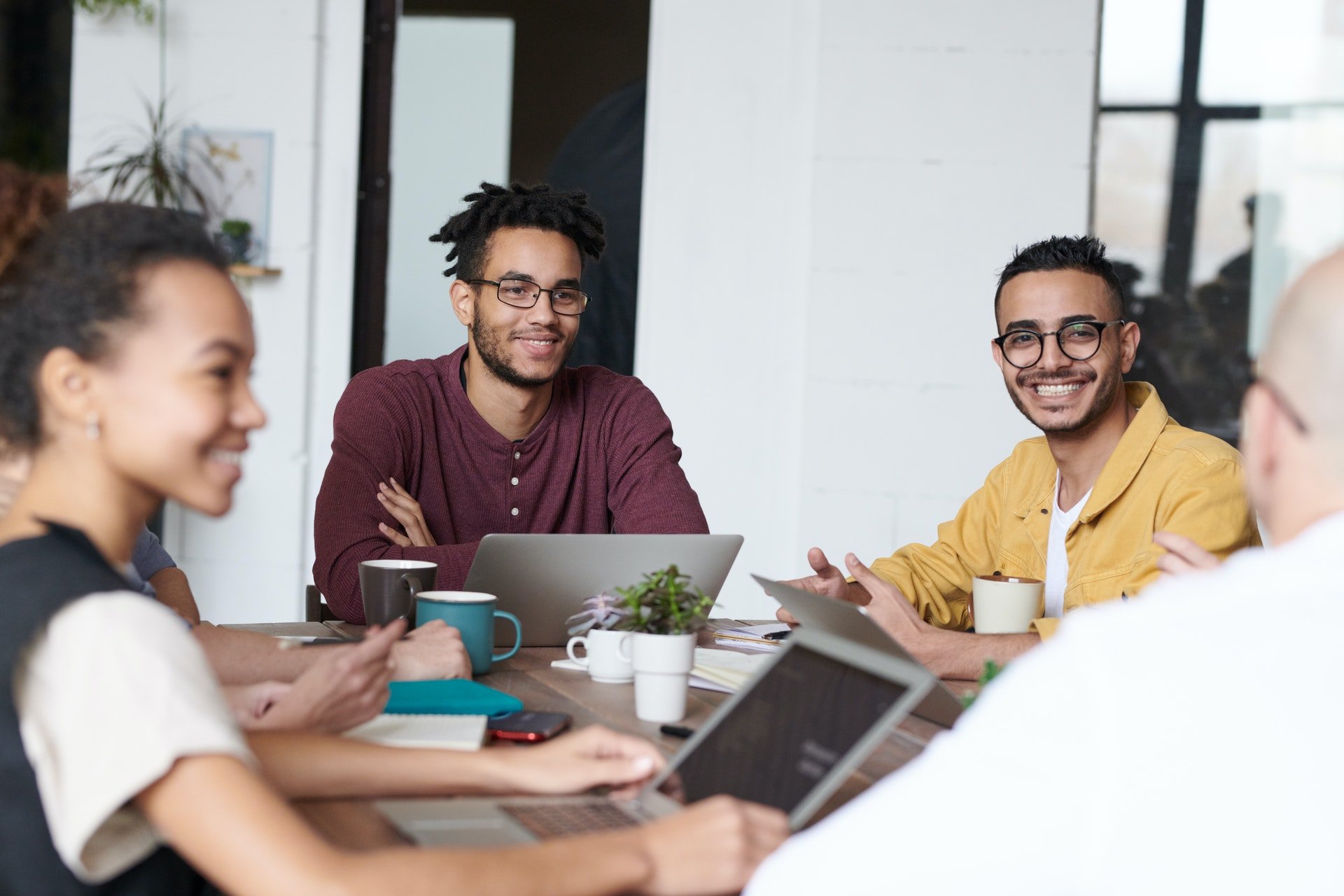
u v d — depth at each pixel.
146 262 0.81
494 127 4.45
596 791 1.01
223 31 3.84
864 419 3.73
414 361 2.24
